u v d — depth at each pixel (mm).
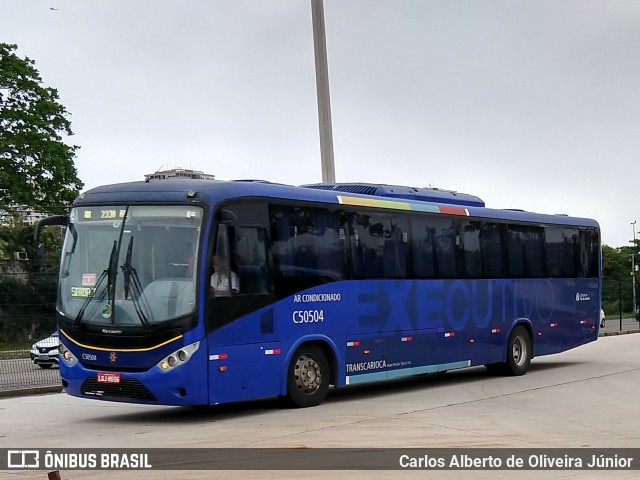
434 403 15664
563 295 22594
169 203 13406
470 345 19219
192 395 12930
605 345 34188
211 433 12242
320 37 22719
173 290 13047
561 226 22766
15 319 21172
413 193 18516
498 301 20203
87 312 13391
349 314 15922
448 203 19453
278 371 14375
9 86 48406
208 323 13156
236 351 13594
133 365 12992
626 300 54500
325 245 15562
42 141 48125
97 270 13492
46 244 28734
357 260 16234
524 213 21516
